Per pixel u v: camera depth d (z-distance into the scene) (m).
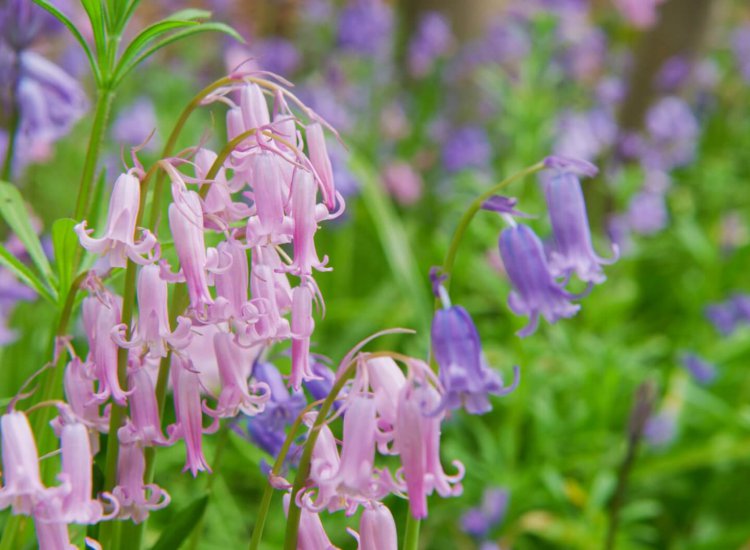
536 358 0.95
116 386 0.42
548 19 1.32
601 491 0.81
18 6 0.57
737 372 1.08
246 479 0.85
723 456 0.87
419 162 1.41
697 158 1.64
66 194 1.12
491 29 1.54
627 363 0.98
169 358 0.44
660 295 1.32
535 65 1.31
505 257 0.45
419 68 1.58
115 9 0.45
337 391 0.42
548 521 0.79
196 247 0.42
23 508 0.41
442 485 0.41
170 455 0.76
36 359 0.74
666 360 1.15
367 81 1.43
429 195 1.36
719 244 1.24
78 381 0.43
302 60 1.53
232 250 0.42
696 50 1.42
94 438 0.44
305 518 0.44
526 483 0.84
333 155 1.01
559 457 0.91
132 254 0.42
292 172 0.43
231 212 0.43
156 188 0.43
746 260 1.32
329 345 1.03
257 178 0.42
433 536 0.81
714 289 1.21
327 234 1.17
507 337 1.03
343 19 1.40
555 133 1.28
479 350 0.42
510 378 0.90
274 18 1.58
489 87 1.36
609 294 1.06
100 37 0.45
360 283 1.22
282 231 0.42
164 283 0.42
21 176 0.83
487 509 0.78
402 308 1.02
